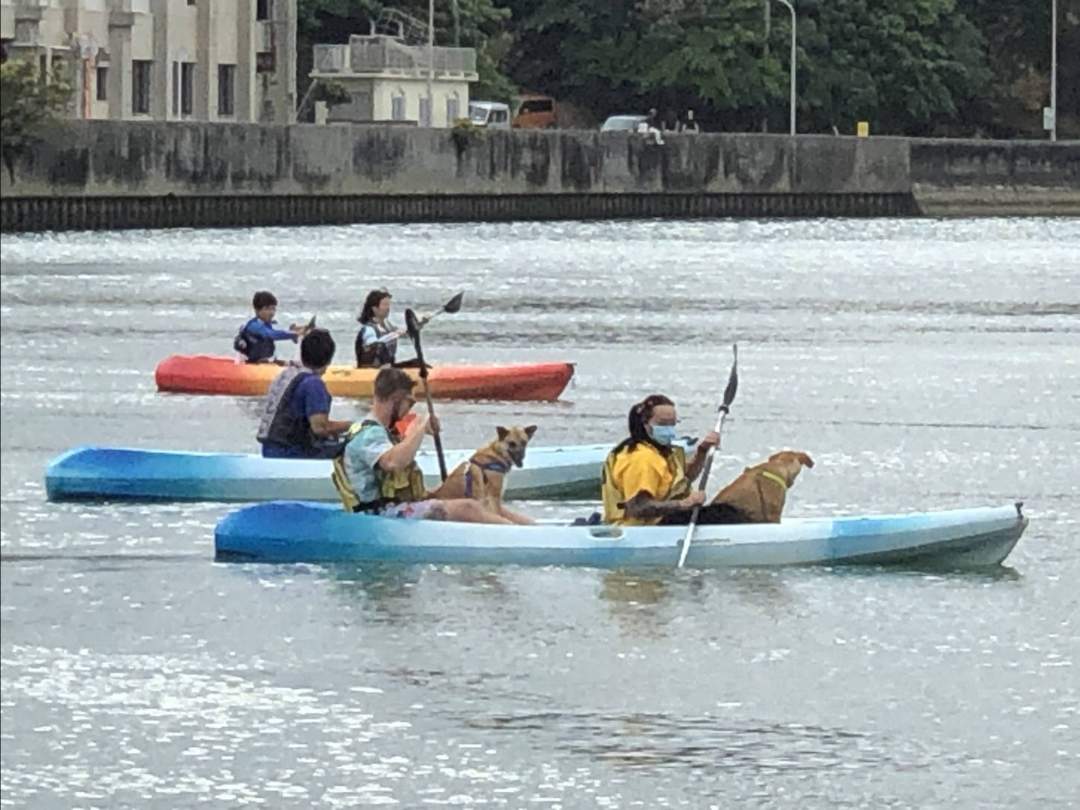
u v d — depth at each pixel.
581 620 20.86
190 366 37.25
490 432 33.34
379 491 22.97
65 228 80.62
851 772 16.97
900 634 20.50
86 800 16.66
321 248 77.88
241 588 21.98
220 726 18.11
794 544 22.61
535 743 17.62
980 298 61.97
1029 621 20.95
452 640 20.28
